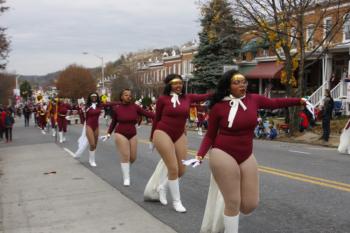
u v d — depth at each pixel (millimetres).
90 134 12219
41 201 8156
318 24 21500
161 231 6031
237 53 39219
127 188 9031
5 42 29406
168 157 6906
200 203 7586
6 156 16266
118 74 72312
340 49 27469
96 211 7246
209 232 5383
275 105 5074
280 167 11188
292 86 22219
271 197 7805
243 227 6137
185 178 9906
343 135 14391
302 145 17750
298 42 22906
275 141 19859
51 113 25578
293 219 6449
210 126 4977
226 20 22859
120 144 9203
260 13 21547
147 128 29859
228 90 4879
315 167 11172
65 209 7477
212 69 39062
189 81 42156
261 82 37594
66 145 19203
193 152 14805
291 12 21078
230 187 4812
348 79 25047
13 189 9438
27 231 6328
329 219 6395
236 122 4758
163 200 7512
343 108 25594
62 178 10461
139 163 12609
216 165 4816
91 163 12461
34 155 15852
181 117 6949
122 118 9188
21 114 85938
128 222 6539
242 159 4840
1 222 6867
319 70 31859
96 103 12367
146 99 38469
